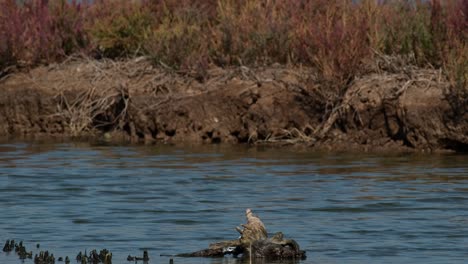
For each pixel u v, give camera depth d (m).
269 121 20.66
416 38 20.61
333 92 20.27
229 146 20.28
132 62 22.80
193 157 18.59
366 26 20.91
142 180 15.93
